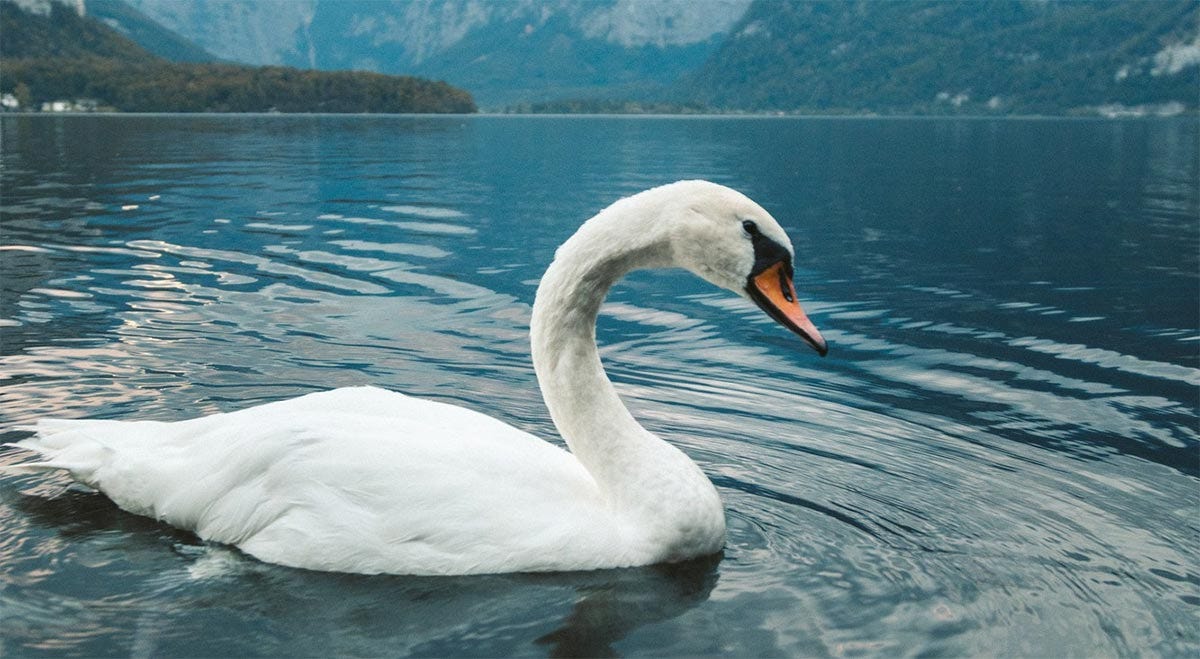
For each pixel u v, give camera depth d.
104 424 5.96
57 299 11.12
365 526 5.19
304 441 5.34
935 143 57.53
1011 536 5.90
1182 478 6.79
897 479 6.73
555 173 29.42
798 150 46.88
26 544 5.41
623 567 5.37
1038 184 28.66
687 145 49.75
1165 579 5.40
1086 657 4.64
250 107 121.44
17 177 24.61
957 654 4.65
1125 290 12.96
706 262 5.32
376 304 11.37
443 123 83.12
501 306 11.42
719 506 5.60
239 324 10.27
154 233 15.86
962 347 10.10
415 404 5.75
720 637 4.77
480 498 5.24
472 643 4.67
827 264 14.77
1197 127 103.25
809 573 5.41
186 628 4.71
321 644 4.62
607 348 9.95
